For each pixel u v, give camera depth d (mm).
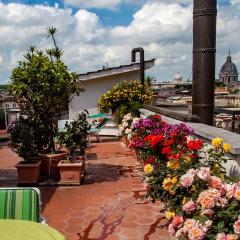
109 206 5293
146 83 13414
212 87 5949
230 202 2945
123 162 8391
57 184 6352
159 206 5234
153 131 5828
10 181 6859
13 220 2752
